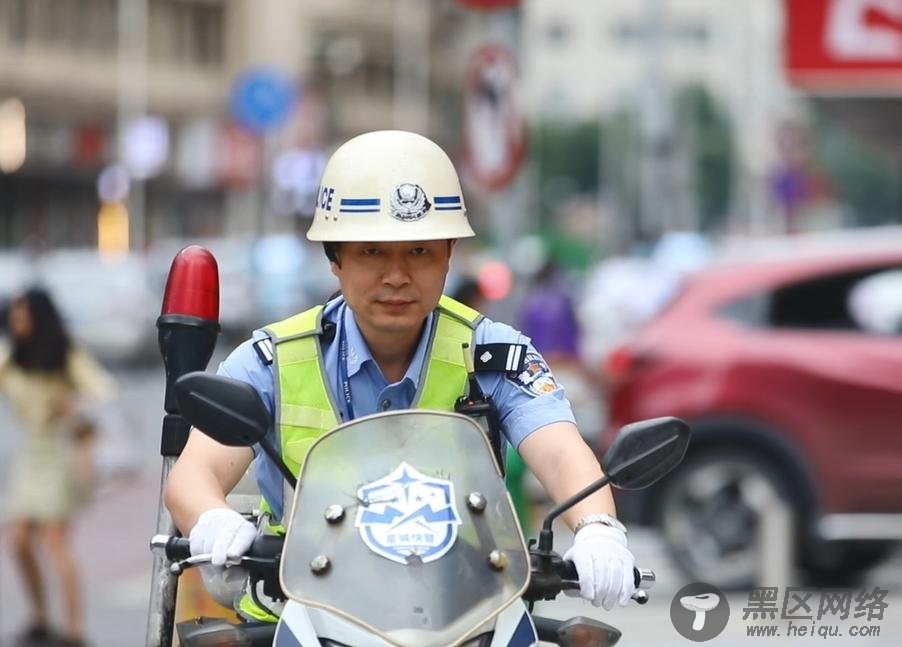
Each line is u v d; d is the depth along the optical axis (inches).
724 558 1069.8
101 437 1183.6
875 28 1021.2
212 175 5334.6
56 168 5226.4
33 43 5083.7
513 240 1642.5
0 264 3316.9
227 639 362.9
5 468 1822.1
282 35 6122.1
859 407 1057.5
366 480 354.9
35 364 1026.7
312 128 4557.1
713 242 5408.5
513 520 355.6
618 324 2278.5
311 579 342.6
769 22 6791.3
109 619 1080.8
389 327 399.2
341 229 393.7
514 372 415.8
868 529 1059.3
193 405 363.9
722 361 1074.7
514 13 1255.5
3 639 1013.2
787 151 3784.5
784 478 1068.5
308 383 411.8
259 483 419.8
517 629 343.6
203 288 456.4
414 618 331.3
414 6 7062.0
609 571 365.1
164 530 445.7
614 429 1096.8
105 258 3545.8
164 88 5649.6
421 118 7091.5
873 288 1079.6
